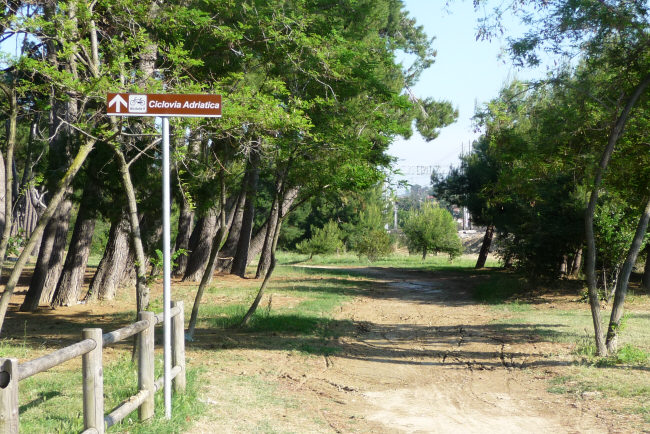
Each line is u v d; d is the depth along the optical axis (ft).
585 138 38.17
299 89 40.40
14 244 31.76
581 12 34.17
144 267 30.04
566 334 44.14
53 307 59.41
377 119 43.55
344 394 27.50
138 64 34.22
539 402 26.55
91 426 15.37
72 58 28.76
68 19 28.02
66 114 38.14
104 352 33.71
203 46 36.99
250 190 55.36
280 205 45.50
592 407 24.82
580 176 39.88
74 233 61.11
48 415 19.95
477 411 25.36
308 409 24.26
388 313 61.21
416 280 111.65
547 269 77.46
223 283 87.66
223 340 39.52
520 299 72.18
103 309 58.13
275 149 38.19
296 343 39.42
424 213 193.06
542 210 74.54
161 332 43.47
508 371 33.14
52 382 25.46
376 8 54.95
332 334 44.91
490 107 38.99
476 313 61.36
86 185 55.57
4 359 11.43
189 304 62.18
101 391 15.71
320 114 40.75
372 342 42.60
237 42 35.81
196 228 95.04
